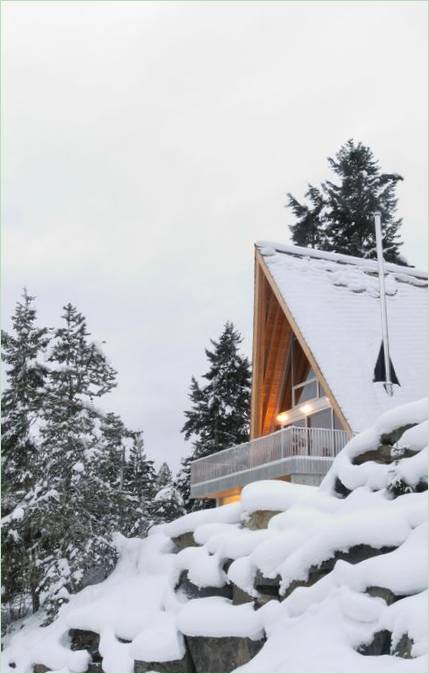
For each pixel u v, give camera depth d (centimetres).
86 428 2536
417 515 905
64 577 2241
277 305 2920
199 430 4375
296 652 806
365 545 934
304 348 2444
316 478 2269
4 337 2808
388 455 1154
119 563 2338
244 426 4334
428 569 798
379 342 2534
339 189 5038
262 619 1032
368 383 2327
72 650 1792
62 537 2372
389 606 779
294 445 2339
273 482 1482
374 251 4759
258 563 1129
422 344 2577
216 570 1325
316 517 1151
